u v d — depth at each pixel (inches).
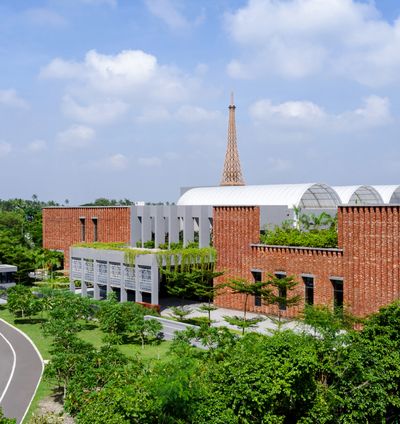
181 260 1764.3
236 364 789.9
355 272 1413.6
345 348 874.1
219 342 1100.5
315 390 831.7
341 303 1471.5
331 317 1007.0
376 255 1370.6
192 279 1526.8
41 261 2432.3
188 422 725.9
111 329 1419.8
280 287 1427.2
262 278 1663.4
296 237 1619.1
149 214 2223.2
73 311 1552.7
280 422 770.2
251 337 936.9
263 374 762.8
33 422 840.3
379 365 853.2
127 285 1847.9
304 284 1552.7
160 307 1809.8
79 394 841.5
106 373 911.0
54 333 1284.4
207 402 743.1
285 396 790.5
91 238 2586.1
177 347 1098.7
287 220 1931.6
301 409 828.6
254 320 1364.4
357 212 1411.2
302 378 804.0
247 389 743.7
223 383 774.5
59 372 1029.2
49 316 1594.5
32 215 5280.5
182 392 711.1
